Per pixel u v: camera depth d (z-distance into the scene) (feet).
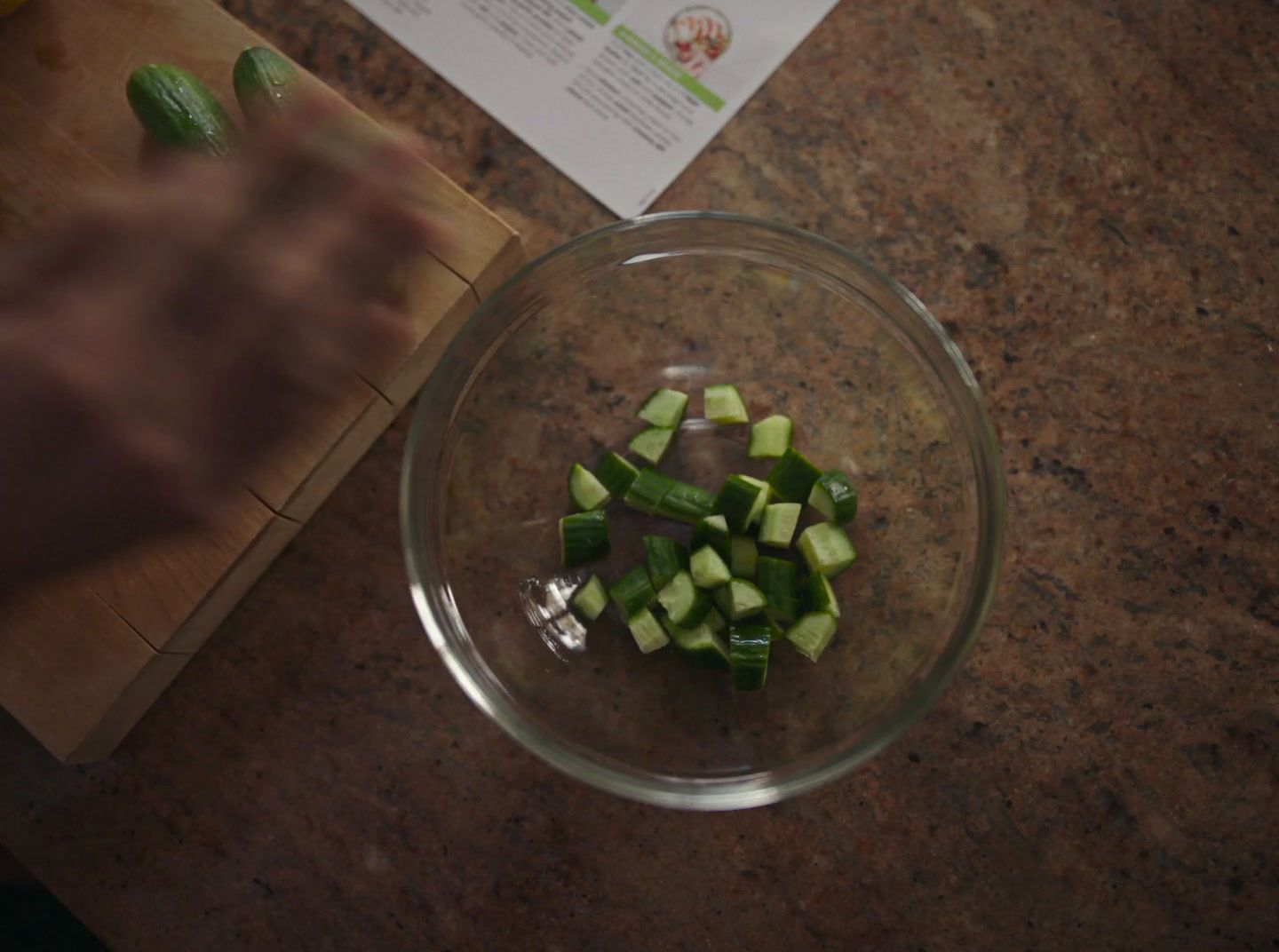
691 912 2.00
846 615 1.97
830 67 2.08
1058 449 2.02
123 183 1.94
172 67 1.87
